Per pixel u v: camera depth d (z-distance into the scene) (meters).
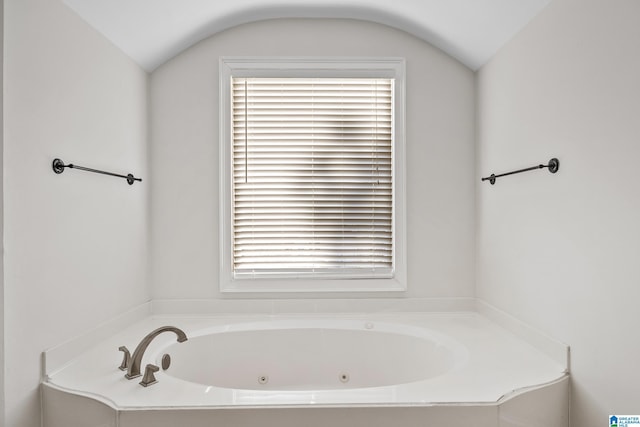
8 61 1.33
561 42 1.60
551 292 1.68
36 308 1.47
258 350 2.24
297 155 2.44
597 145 1.39
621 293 1.28
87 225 1.79
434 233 2.45
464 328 2.18
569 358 1.55
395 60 2.43
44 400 1.47
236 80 2.44
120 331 2.08
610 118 1.33
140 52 2.19
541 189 1.75
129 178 2.11
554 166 1.63
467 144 2.44
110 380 1.52
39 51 1.48
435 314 2.43
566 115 1.57
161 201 2.41
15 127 1.36
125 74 2.12
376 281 2.44
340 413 1.33
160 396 1.40
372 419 1.34
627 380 1.26
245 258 2.44
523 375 1.55
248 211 2.43
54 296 1.57
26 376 1.42
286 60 2.42
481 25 2.05
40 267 1.49
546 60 1.71
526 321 1.89
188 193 2.42
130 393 1.42
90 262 1.81
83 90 1.76
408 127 2.45
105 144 1.93
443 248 2.46
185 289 2.42
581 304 1.48
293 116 2.43
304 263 2.44
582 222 1.47
